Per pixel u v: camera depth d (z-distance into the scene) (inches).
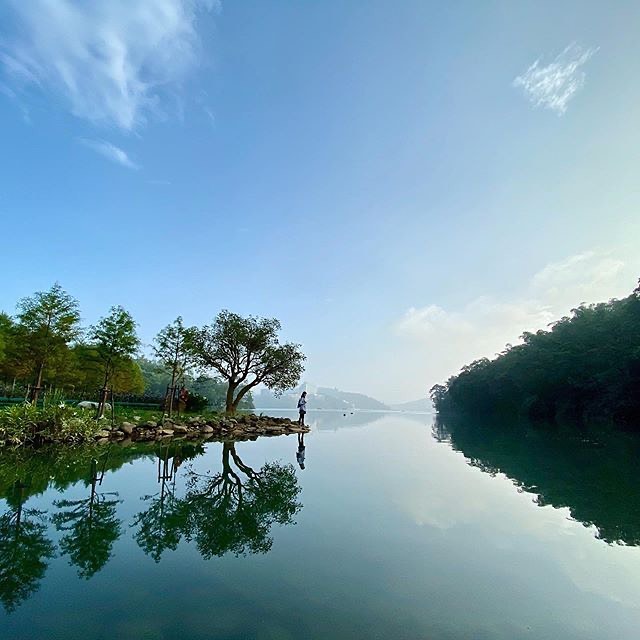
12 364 1159.6
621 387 1833.2
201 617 144.1
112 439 707.4
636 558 208.1
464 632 138.3
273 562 195.8
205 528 246.5
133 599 157.5
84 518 260.5
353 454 634.2
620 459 620.4
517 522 269.3
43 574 179.8
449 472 473.4
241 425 1099.3
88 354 984.9
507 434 1293.1
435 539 232.2
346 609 152.1
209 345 1353.3
